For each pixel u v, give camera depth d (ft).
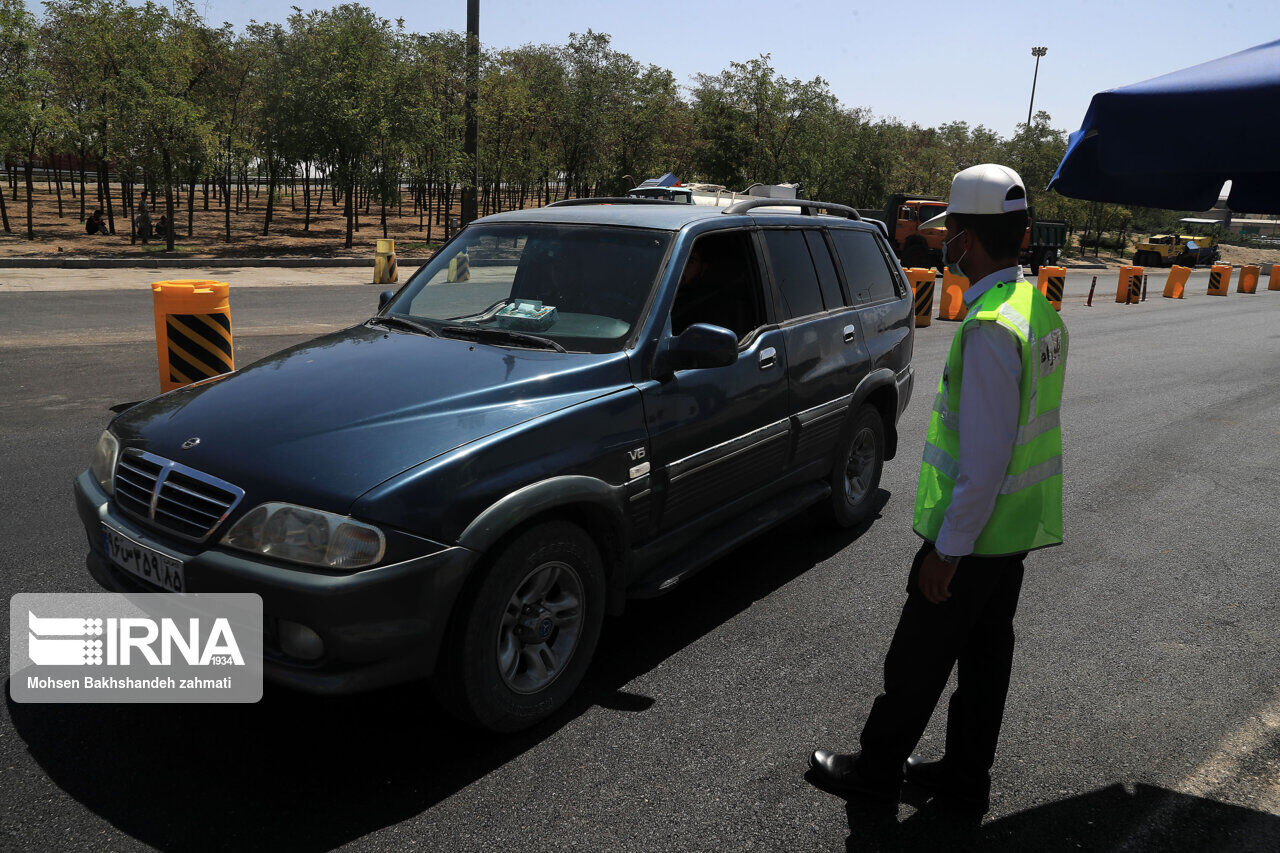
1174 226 213.46
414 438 9.11
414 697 10.80
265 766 9.28
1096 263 137.80
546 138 98.02
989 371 7.50
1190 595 14.93
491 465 9.16
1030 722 10.91
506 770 9.38
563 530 9.93
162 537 9.06
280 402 9.89
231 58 92.32
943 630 8.35
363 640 8.33
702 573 15.14
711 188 64.44
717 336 10.95
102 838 8.06
